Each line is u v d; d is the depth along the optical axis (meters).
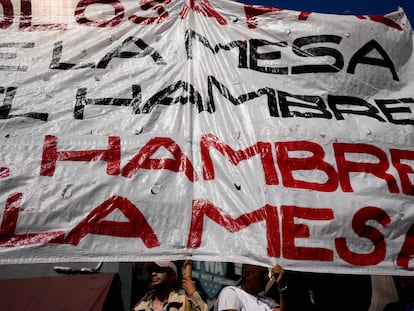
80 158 2.19
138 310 2.79
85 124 2.29
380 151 2.42
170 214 2.13
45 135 2.22
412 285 3.98
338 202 2.22
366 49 2.75
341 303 3.51
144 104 2.38
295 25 2.73
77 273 6.81
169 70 2.51
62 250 2.00
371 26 2.81
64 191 2.10
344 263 2.11
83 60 2.46
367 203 2.24
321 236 2.13
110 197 2.12
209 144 2.33
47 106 2.30
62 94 2.35
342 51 2.71
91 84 2.40
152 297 2.85
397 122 2.55
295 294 3.25
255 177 2.24
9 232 1.99
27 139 2.20
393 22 2.88
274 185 2.22
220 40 2.64
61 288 6.06
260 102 2.47
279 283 2.44
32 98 2.31
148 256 2.04
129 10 2.64
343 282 3.59
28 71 2.38
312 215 2.17
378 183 2.31
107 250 2.03
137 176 2.18
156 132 2.31
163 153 2.26
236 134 2.36
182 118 2.38
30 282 6.17
